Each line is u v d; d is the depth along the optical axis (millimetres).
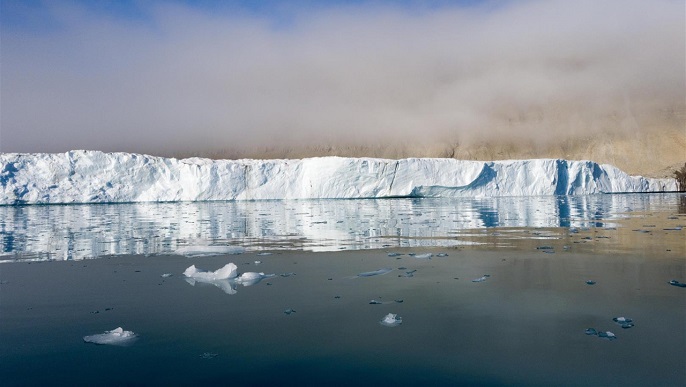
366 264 13508
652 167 142750
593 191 61531
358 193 56625
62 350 7098
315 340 7387
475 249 15836
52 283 11484
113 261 14523
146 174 55156
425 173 56500
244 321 8320
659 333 7453
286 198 56562
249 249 16688
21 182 50031
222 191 55781
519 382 5918
